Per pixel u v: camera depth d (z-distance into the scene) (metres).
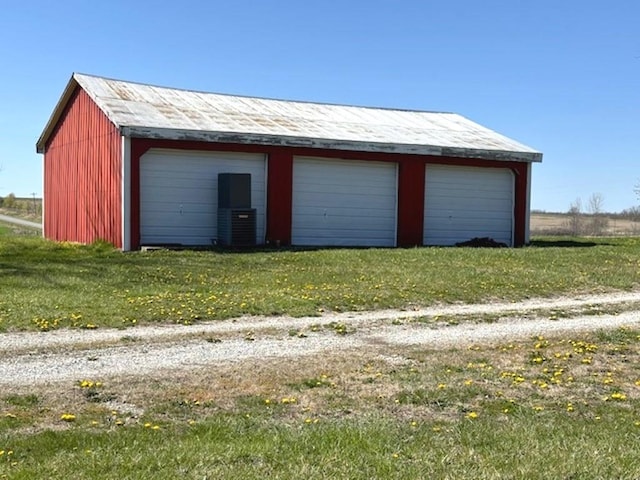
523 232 26.98
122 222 20.64
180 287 13.73
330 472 4.94
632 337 10.55
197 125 21.80
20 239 25.73
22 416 6.43
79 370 8.02
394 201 24.84
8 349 8.88
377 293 13.62
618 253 21.00
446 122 30.56
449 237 25.86
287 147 22.83
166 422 6.39
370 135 25.00
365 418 6.65
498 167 26.42
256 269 16.36
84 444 5.58
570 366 8.88
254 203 22.62
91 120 23.67
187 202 21.78
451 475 4.95
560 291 14.91
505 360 9.05
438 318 11.68
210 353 8.97
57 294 12.55
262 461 5.16
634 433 6.23
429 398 7.36
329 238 23.84
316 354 9.08
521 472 5.04
